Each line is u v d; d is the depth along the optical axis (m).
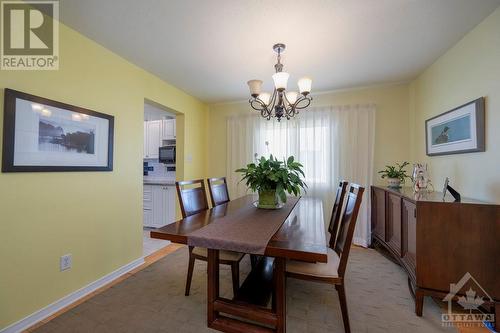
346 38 1.94
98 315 1.61
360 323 1.52
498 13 1.59
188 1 1.51
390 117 3.04
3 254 1.41
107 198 2.12
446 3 1.53
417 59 2.33
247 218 1.66
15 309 1.46
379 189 2.69
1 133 1.39
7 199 1.42
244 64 2.44
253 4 1.53
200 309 1.67
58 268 1.71
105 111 2.10
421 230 1.63
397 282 2.07
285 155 3.43
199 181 2.23
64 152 1.74
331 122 3.21
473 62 1.83
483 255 1.51
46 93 1.63
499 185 1.60
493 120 1.65
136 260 2.43
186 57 2.28
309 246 1.13
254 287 1.76
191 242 1.27
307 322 1.54
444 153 2.20
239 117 3.72
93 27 1.79
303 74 2.68
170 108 3.06
